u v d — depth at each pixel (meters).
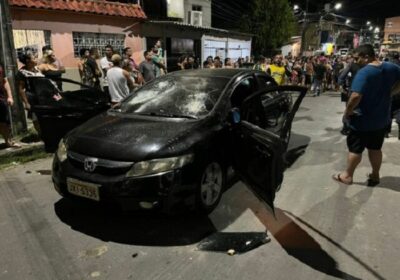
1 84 5.24
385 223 3.43
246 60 16.16
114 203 2.98
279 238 3.14
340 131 7.43
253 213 3.60
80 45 9.21
